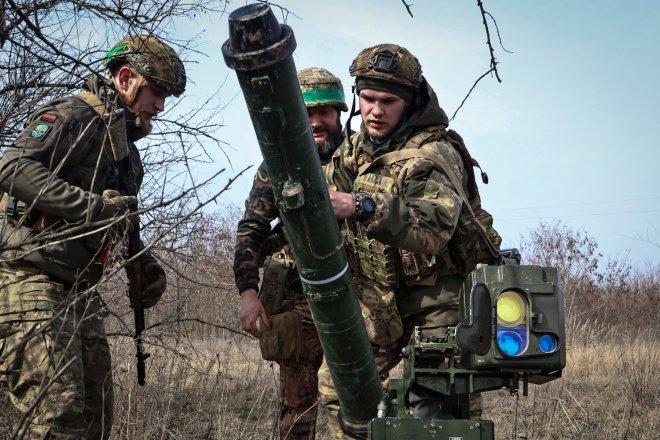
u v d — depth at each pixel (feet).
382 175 12.14
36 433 10.69
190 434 15.38
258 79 8.02
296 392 15.17
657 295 46.85
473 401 13.91
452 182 11.64
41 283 11.42
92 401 12.40
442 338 10.14
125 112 12.53
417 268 12.40
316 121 15.39
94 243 11.74
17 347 9.34
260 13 7.88
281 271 14.96
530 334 9.03
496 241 12.30
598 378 26.76
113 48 12.62
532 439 18.86
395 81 12.17
